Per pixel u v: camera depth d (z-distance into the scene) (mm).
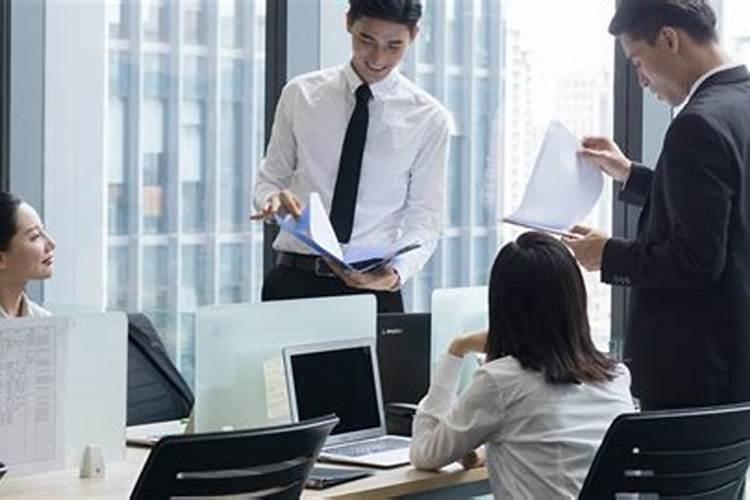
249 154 5871
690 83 3627
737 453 3164
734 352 3463
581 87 5148
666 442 3002
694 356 3475
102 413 3514
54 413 3381
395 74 4512
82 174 6328
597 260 3605
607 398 3307
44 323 3352
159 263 6164
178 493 2705
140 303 6176
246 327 3695
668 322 3514
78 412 3445
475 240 5371
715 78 3576
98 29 6246
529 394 3252
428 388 4168
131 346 4387
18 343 3293
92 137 6297
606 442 2969
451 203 5438
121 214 6242
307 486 3301
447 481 3480
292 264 4477
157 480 2666
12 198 4270
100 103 6262
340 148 4484
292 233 4172
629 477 3016
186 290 6078
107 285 6242
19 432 3307
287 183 4613
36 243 4262
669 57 3613
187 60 6062
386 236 4512
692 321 3479
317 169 4523
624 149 5059
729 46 4711
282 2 5715
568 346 3275
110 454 3543
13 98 6445
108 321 3514
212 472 2725
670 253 3418
